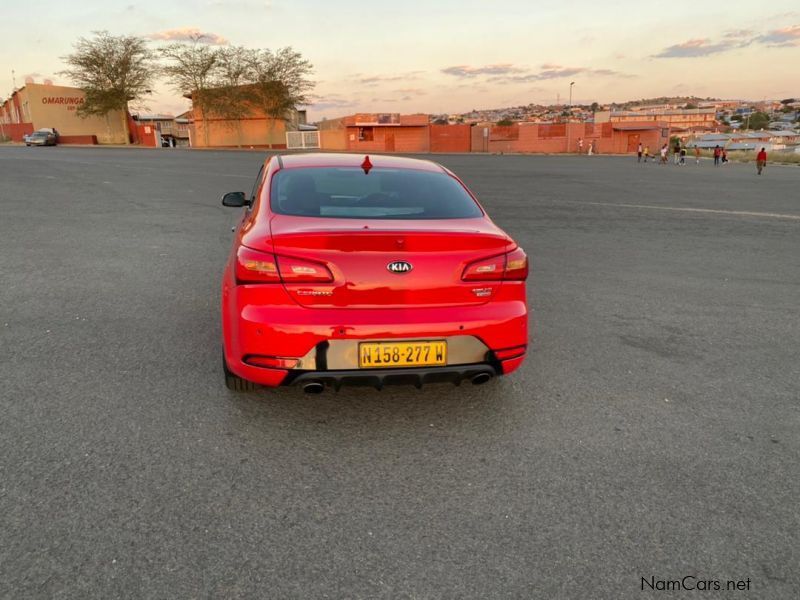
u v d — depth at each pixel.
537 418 3.16
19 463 2.55
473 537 2.20
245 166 23.45
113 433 2.84
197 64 55.22
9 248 7.09
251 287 2.68
